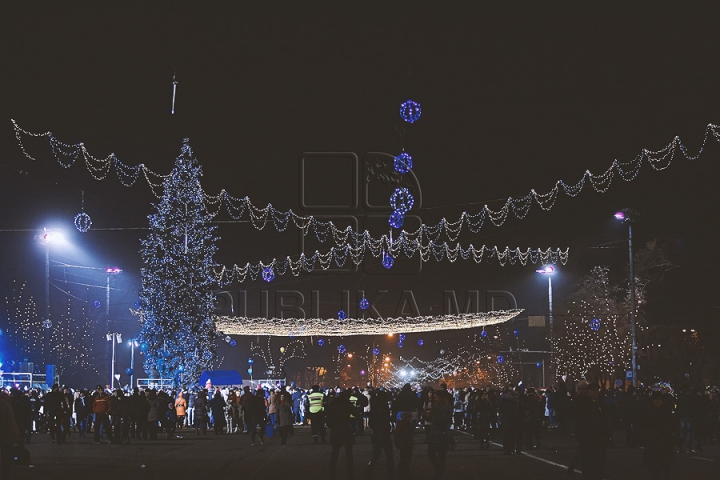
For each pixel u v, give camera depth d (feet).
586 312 194.70
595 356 193.47
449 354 259.39
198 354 145.79
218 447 96.37
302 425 164.04
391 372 249.55
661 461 55.36
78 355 223.92
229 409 133.49
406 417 60.95
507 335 254.47
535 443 103.24
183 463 73.20
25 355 208.74
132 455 82.53
